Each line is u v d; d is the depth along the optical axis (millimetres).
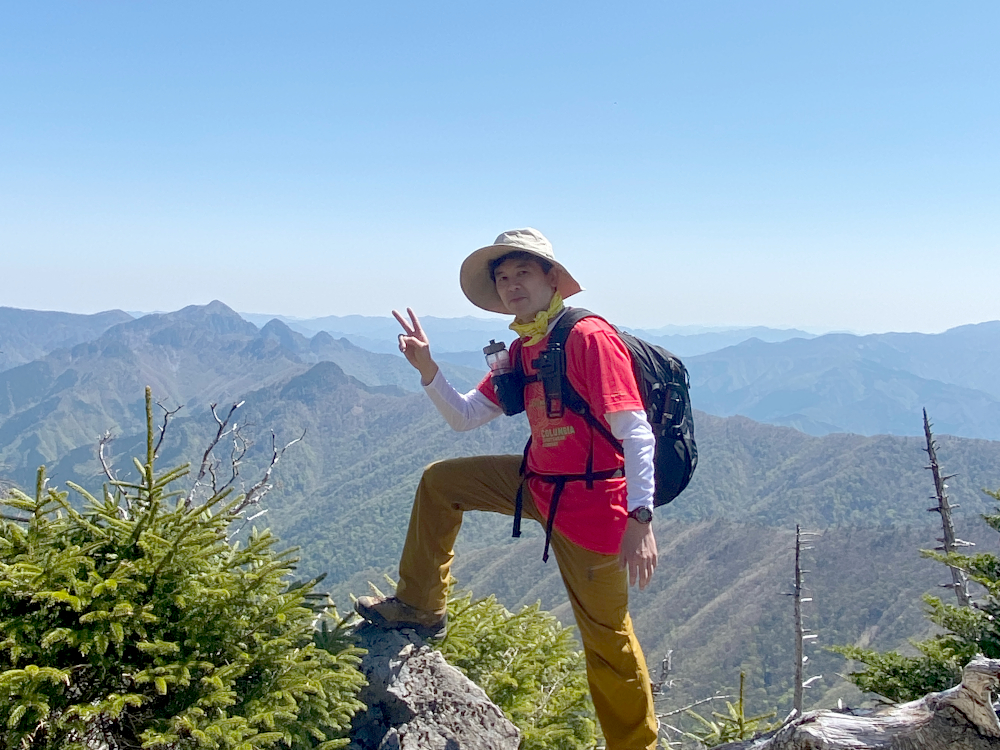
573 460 3270
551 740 4559
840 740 2516
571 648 5258
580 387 3211
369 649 3938
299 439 6996
